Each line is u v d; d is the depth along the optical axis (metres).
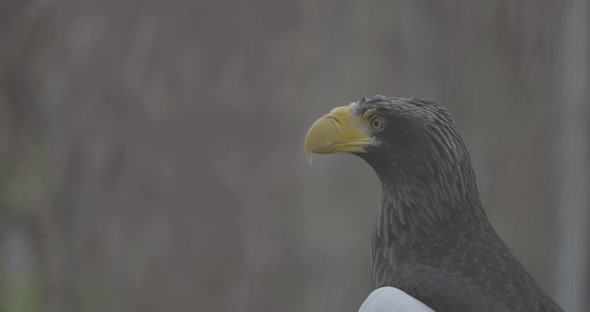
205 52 13.83
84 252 14.07
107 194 13.91
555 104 12.53
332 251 13.61
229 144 13.83
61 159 13.95
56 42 13.83
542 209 12.70
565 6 12.38
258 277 13.84
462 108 12.49
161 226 13.85
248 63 13.90
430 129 7.89
